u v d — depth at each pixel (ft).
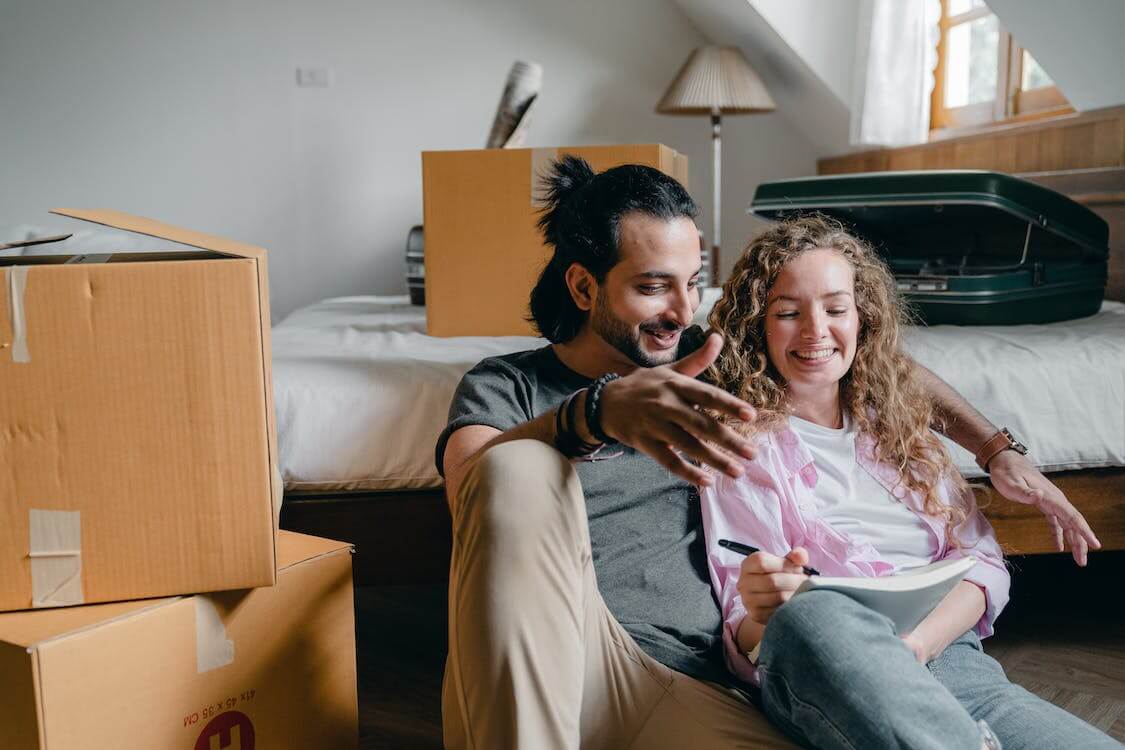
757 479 3.88
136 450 3.23
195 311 3.22
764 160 13.78
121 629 3.12
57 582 3.21
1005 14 7.59
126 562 3.26
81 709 3.01
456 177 5.98
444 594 6.81
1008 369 5.05
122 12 12.53
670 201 3.67
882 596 2.92
